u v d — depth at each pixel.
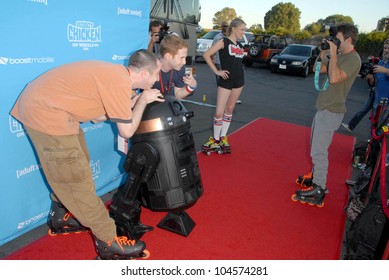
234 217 3.20
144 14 3.33
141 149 2.34
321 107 3.28
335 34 3.14
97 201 2.29
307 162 4.72
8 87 2.31
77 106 2.03
